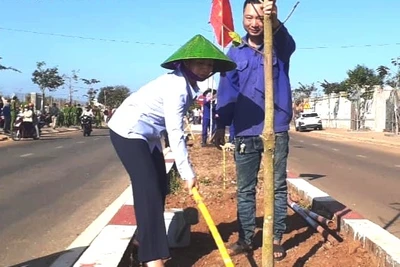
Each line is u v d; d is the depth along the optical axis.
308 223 5.82
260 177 9.16
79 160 15.88
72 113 42.91
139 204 3.85
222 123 4.86
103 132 37.44
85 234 6.53
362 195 9.43
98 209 8.12
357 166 14.87
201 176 10.07
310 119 44.12
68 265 5.28
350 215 5.60
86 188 10.24
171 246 5.03
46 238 6.38
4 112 27.39
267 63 3.33
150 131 3.95
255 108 4.62
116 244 4.48
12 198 9.07
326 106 55.44
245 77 4.62
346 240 5.13
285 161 4.72
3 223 7.19
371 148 23.33
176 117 3.81
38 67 59.66
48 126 40.25
